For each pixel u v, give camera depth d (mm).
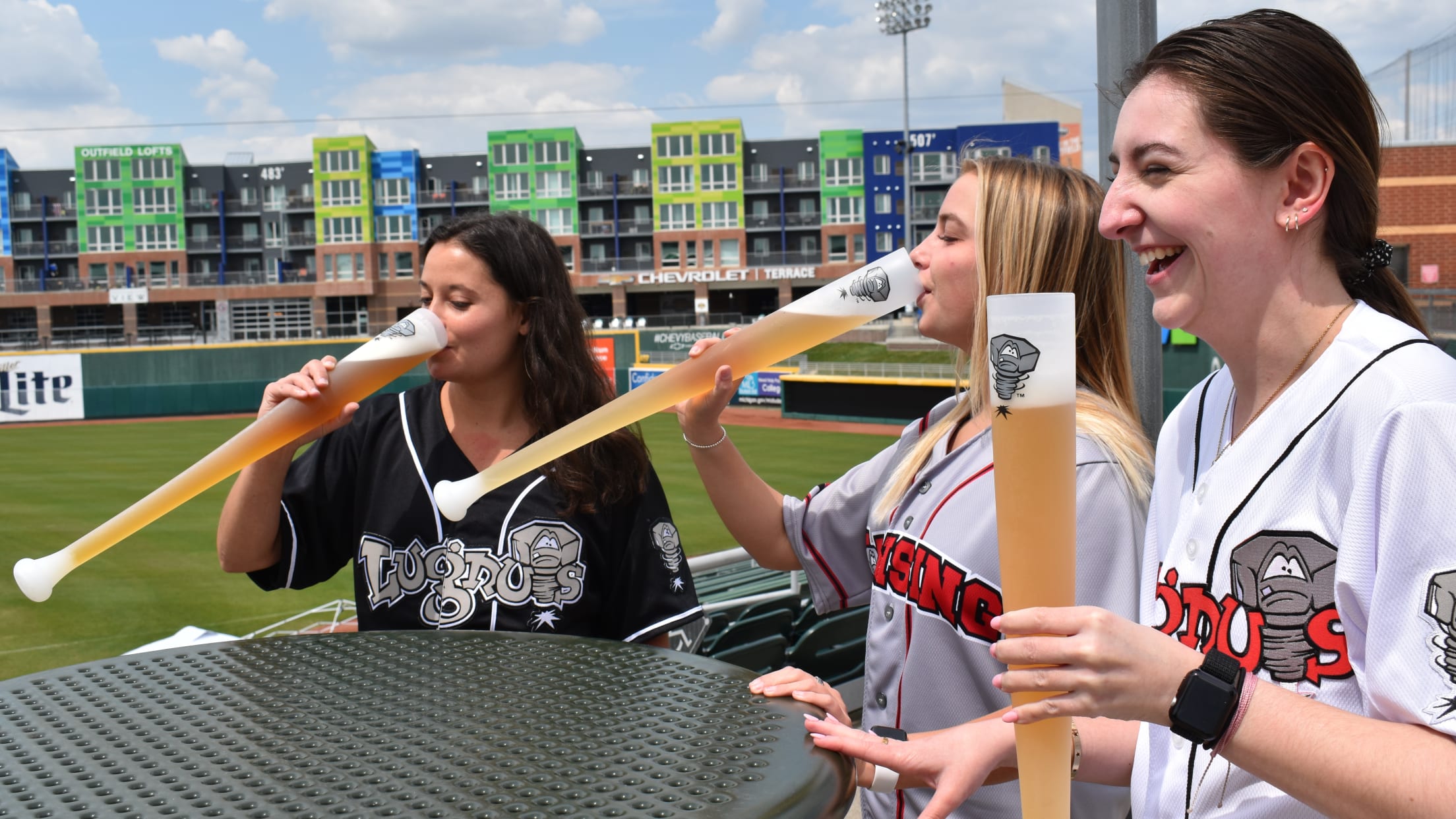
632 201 61781
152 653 1627
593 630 2102
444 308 1982
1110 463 1584
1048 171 1719
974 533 1647
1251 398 1204
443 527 2021
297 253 62406
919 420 2012
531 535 2002
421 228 61594
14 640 8070
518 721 1275
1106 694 946
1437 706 926
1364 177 1100
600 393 2158
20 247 61156
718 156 59844
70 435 29516
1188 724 945
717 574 5129
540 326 2041
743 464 2088
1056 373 940
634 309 63594
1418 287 25609
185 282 61062
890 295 1521
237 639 1731
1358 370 1065
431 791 1052
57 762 1159
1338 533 1069
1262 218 1102
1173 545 1262
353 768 1123
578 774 1092
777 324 1523
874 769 1408
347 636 1724
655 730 1236
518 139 60094
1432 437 968
